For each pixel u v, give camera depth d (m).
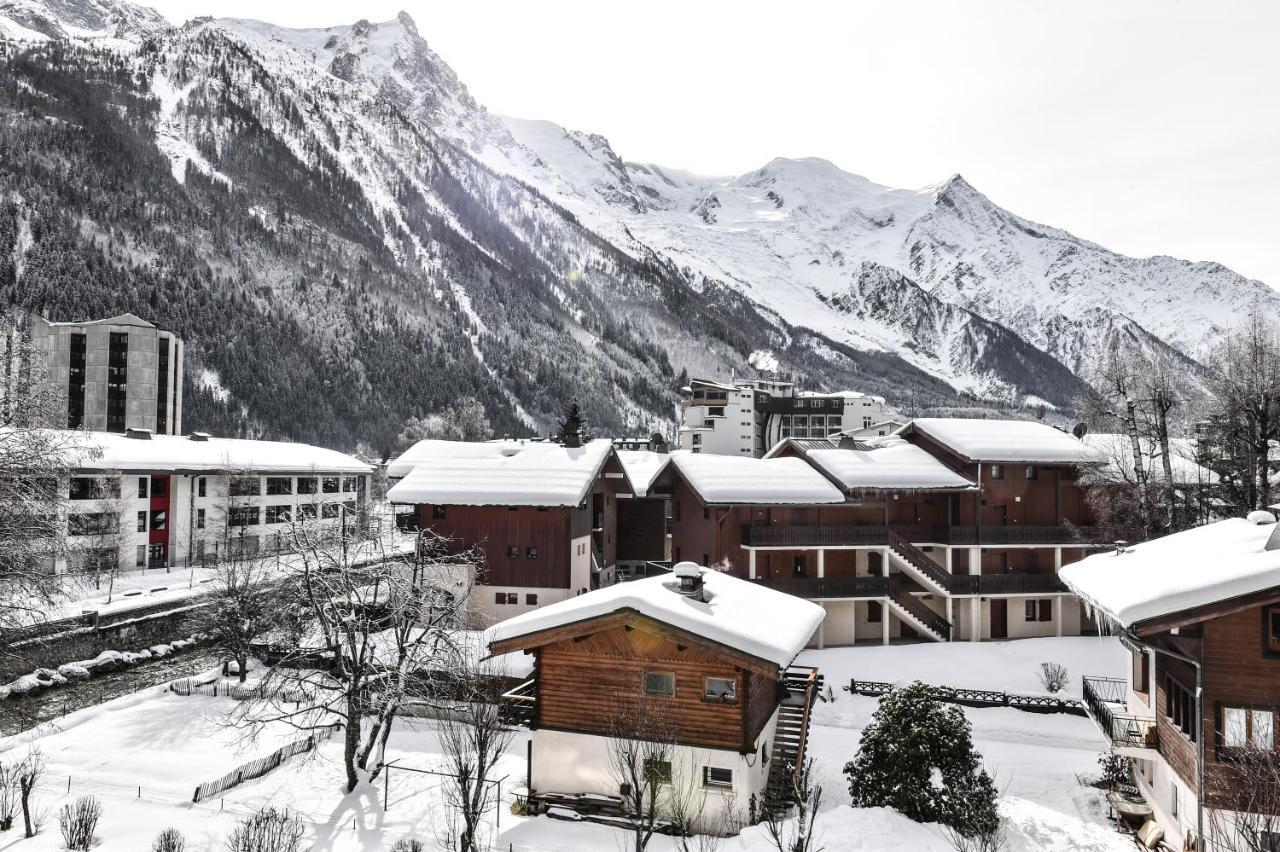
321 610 28.58
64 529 46.94
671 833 22.59
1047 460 46.38
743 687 22.95
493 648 24.62
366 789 26.31
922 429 49.62
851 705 37.16
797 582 44.19
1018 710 36.78
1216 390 48.66
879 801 23.72
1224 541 22.77
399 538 61.41
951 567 47.16
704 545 47.47
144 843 22.20
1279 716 19.45
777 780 25.75
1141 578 22.17
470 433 157.62
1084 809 26.36
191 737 31.62
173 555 67.06
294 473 78.44
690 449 143.00
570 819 23.44
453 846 21.47
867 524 47.00
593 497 51.66
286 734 31.84
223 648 40.66
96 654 45.41
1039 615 47.34
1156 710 24.00
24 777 23.81
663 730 22.78
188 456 69.19
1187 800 21.36
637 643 23.91
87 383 110.06
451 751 25.98
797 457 52.88
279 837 21.30
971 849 21.11
